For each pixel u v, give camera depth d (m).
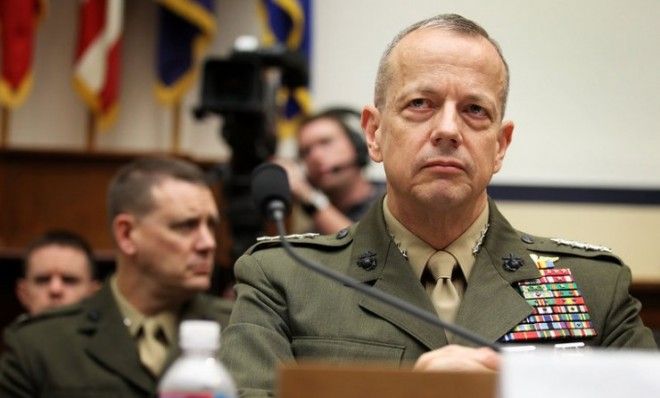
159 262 2.78
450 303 1.78
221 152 4.52
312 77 4.42
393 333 1.72
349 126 3.61
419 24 1.83
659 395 1.00
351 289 1.78
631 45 4.33
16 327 2.84
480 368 1.34
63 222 4.16
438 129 1.71
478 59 1.76
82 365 2.72
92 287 3.56
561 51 4.33
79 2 4.56
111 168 4.18
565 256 1.88
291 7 4.32
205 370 1.16
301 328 1.75
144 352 2.77
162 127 4.55
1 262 4.21
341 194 3.58
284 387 1.11
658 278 4.08
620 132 4.32
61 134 4.56
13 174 4.18
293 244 1.89
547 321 1.75
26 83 4.35
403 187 1.76
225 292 3.29
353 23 4.45
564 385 1.02
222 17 4.57
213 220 2.87
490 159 1.77
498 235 1.87
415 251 1.83
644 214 4.30
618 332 1.77
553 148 4.31
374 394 1.10
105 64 4.40
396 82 1.79
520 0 4.35
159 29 4.50
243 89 3.06
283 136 4.27
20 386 2.72
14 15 4.34
